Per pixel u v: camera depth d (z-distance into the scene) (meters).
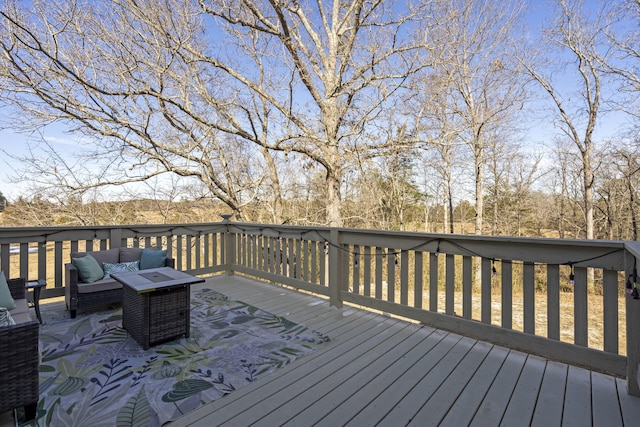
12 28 5.50
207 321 3.32
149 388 2.09
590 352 2.28
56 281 3.96
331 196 8.35
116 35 6.38
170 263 4.07
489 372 2.30
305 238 4.25
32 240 3.80
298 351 2.64
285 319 3.41
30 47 5.43
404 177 12.36
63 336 2.91
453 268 2.98
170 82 7.09
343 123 8.29
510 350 2.66
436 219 14.87
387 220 11.70
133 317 2.87
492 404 1.93
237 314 3.55
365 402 1.95
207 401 1.96
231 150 8.81
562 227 13.37
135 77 6.59
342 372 2.30
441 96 8.48
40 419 1.77
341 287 3.84
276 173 9.14
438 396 2.01
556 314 2.44
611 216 12.21
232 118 7.48
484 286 2.79
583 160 11.78
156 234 4.74
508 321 2.66
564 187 13.31
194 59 6.73
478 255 2.80
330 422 1.77
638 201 11.28
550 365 2.40
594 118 11.32
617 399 1.98
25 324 1.71
